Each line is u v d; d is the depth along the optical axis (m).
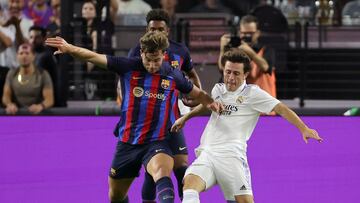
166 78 17.83
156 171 17.50
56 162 22.84
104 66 17.52
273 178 22.56
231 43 22.98
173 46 19.41
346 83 24.19
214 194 22.16
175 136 19.17
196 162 18.30
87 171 22.78
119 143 18.42
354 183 22.52
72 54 17.02
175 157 19.20
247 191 18.19
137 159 18.20
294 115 18.00
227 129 18.34
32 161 22.88
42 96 23.77
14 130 22.98
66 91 23.75
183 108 21.00
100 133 22.78
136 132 18.09
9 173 22.88
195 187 17.72
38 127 22.94
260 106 18.30
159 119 18.03
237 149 18.23
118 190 19.09
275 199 22.56
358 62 24.03
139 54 18.95
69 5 23.83
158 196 17.14
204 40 23.95
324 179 22.53
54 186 22.80
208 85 23.88
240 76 18.36
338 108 22.56
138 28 24.11
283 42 24.06
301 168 22.56
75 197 22.80
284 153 22.56
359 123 22.50
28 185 22.83
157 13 18.95
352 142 22.50
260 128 22.56
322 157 22.55
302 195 22.55
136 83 17.83
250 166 22.56
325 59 24.16
